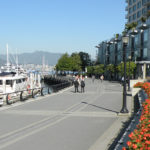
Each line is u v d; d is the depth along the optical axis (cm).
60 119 1230
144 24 5450
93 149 752
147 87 1867
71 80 4519
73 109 1555
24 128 1034
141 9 7131
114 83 4944
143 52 5678
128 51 6631
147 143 484
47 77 9325
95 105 1731
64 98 2220
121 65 4731
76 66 10631
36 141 841
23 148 764
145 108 854
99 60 10700
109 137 885
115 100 2031
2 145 796
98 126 1062
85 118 1251
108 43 9019
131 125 908
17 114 1383
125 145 679
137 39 6059
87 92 2850
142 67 5238
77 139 864
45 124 1113
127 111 1326
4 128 1034
